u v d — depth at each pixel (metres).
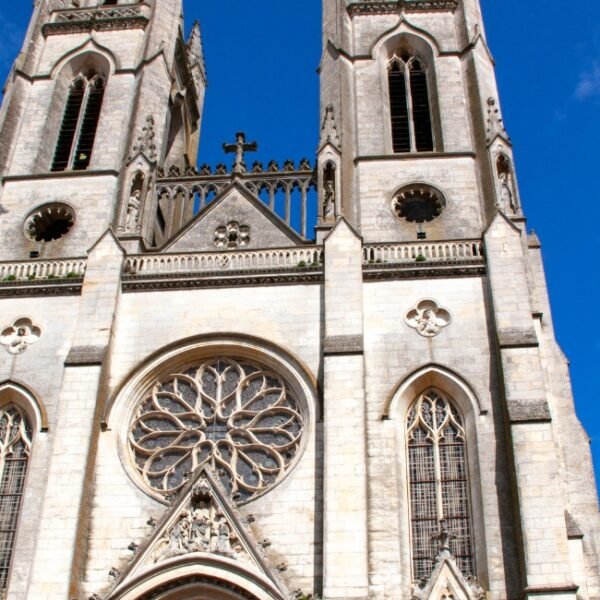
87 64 74.06
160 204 66.56
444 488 49.50
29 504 49.69
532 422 47.81
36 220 63.91
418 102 69.56
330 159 62.66
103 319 55.00
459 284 55.53
